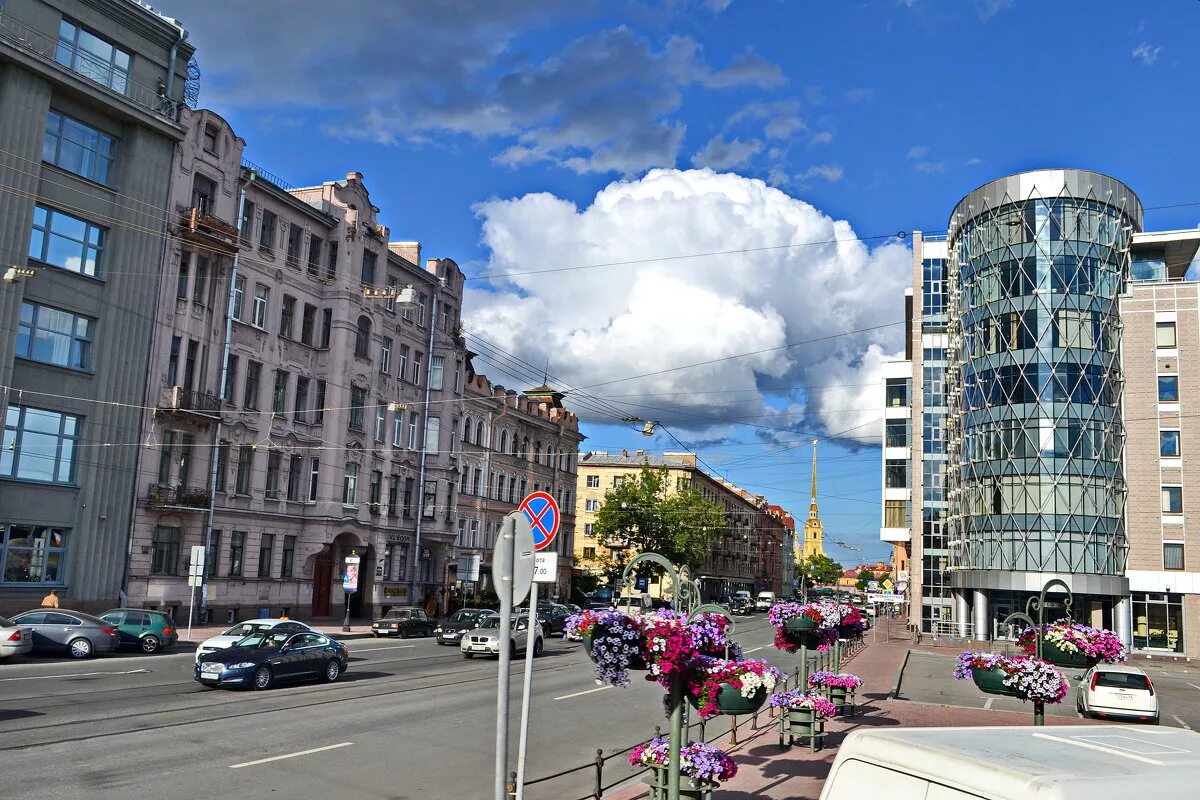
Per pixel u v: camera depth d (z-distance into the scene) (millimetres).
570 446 72000
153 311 34438
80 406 31750
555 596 67438
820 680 18797
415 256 51562
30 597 30016
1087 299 51062
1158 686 33812
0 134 29266
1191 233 52500
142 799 10156
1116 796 3402
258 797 10578
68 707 16000
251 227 39281
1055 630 15180
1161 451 49969
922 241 67938
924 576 62812
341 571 44781
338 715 16766
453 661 29109
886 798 3930
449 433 52969
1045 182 52656
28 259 30062
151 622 27859
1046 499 49469
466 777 12203
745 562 122062
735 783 11953
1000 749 3947
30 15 30344
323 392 43438
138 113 33500
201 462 36344
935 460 64375
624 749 14773
